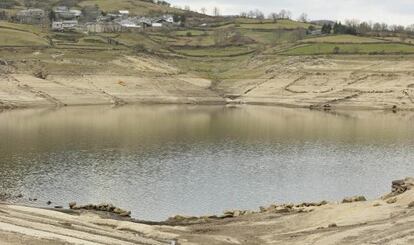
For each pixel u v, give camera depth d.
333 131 133.00
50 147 104.94
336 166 92.38
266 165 92.44
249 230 52.50
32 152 99.38
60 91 193.62
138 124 141.25
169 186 77.19
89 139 115.44
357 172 87.88
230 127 138.50
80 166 88.69
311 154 103.12
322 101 195.75
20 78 195.50
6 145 106.00
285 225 53.78
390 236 45.22
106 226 52.75
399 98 191.50
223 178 82.50
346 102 193.12
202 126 139.75
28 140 112.38
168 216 63.34
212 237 49.47
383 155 102.56
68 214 57.75
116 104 193.88
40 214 54.97
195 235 50.34
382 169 90.38
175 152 102.88
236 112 175.75
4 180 78.12
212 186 77.44
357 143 115.69
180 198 71.12
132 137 119.75
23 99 181.12
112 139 116.19
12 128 128.50
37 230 45.91
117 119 150.62
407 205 55.59
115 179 80.69
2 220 48.69
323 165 93.12
